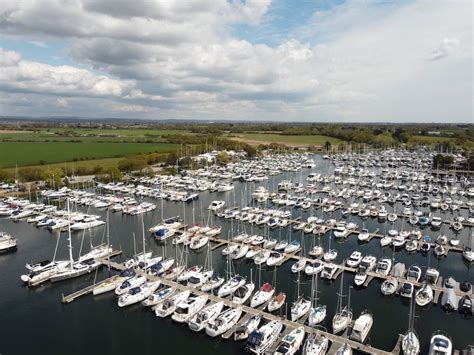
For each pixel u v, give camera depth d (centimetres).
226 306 5909
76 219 10888
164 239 9369
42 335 5441
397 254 8338
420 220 10600
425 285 6191
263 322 5500
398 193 14575
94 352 5053
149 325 5653
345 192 14250
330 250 8044
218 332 5172
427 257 8162
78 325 5675
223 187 15662
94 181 16038
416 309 5862
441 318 5641
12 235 9994
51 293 6675
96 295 6462
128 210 12088
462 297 5950
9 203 12544
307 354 4531
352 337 4947
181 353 5009
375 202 13250
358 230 10044
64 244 9319
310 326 5219
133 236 9744
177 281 6806
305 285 6794
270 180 18075
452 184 16025
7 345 5206
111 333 5469
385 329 5356
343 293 6438
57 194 13950
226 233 9950
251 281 6712
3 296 6569
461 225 10162
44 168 16862
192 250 8656
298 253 8275
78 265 7350
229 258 7825
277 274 7300
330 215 11638
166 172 18975
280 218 10794
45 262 7394
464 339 5116
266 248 8438
